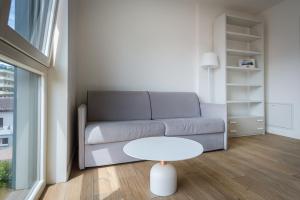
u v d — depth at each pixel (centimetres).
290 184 152
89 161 184
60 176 156
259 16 365
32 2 124
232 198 132
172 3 310
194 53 324
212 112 266
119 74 279
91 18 265
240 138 307
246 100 343
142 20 291
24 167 128
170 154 124
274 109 340
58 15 158
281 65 328
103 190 144
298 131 302
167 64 306
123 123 202
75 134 230
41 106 149
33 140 143
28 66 111
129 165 195
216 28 323
